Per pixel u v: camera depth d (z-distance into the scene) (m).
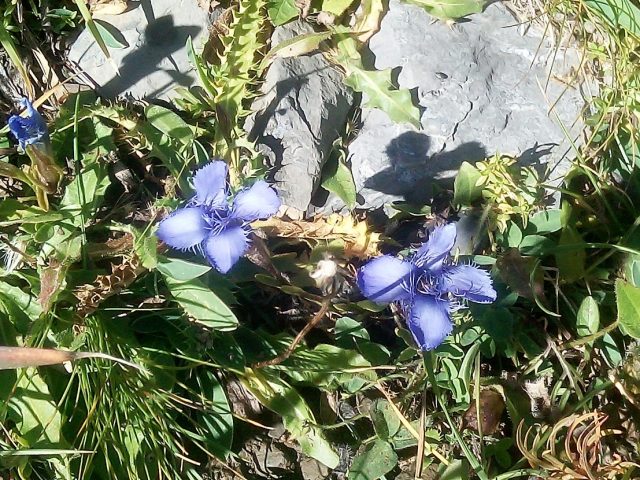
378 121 0.28
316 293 0.27
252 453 0.26
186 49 0.27
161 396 0.25
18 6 0.27
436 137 0.28
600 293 0.28
